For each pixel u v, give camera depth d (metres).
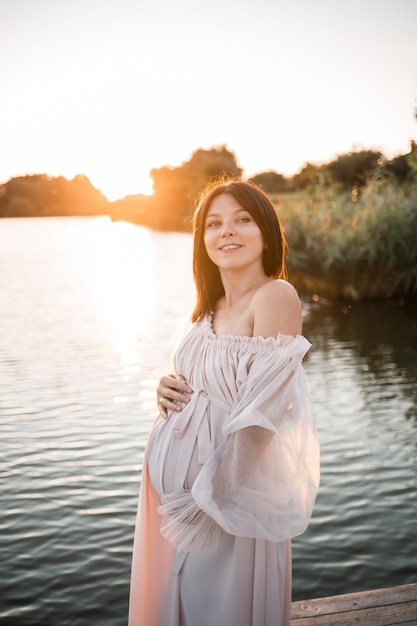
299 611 2.50
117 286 21.00
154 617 2.03
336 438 6.18
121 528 4.40
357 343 11.23
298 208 18.02
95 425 6.66
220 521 1.64
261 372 1.67
